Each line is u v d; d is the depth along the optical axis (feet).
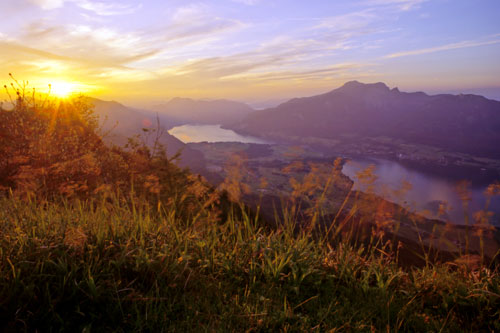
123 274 9.72
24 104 20.06
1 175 16.75
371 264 12.23
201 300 9.41
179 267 10.52
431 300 11.35
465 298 10.85
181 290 9.81
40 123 19.02
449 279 11.67
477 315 10.55
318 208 11.86
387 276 11.99
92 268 9.34
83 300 8.27
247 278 11.35
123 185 16.63
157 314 8.25
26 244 9.48
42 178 15.96
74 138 19.33
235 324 8.52
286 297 10.26
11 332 7.09
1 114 18.52
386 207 11.16
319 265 12.19
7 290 7.82
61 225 11.41
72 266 8.83
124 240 11.05
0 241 9.53
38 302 7.92
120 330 7.73
